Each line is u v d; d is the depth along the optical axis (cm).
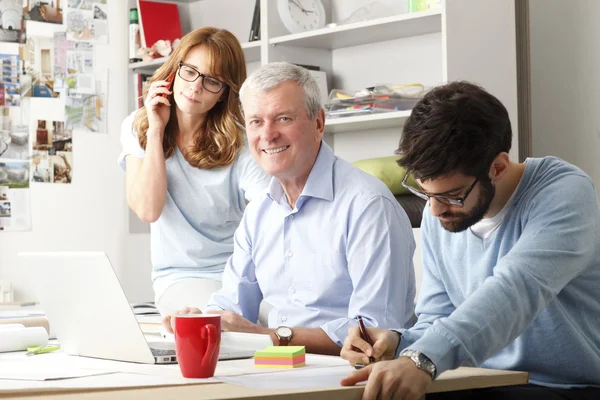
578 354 161
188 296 273
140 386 125
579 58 366
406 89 372
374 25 373
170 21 473
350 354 150
